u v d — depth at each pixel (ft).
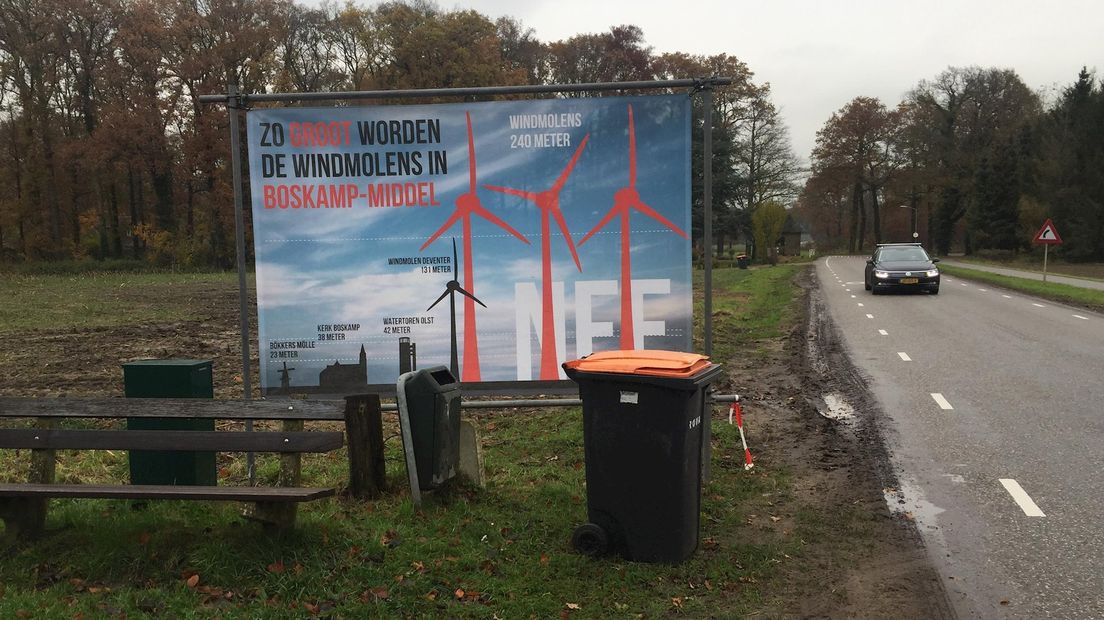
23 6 147.74
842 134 256.32
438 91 19.20
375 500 17.52
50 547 14.94
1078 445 23.89
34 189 157.89
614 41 206.39
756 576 14.57
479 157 20.10
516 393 20.57
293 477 15.69
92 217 169.17
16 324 60.80
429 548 14.94
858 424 27.32
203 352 46.70
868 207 295.89
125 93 152.97
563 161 20.07
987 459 22.66
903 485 20.38
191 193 169.58
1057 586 14.30
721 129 208.03
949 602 13.70
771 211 204.85
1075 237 173.88
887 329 55.26
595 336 20.38
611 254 20.24
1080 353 41.98
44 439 16.22
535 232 20.21
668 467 14.56
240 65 155.02
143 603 12.86
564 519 16.76
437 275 20.39
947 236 248.73
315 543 14.71
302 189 20.13
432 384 17.35
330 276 20.36
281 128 19.98
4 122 153.89
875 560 15.55
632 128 19.92
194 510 16.78
